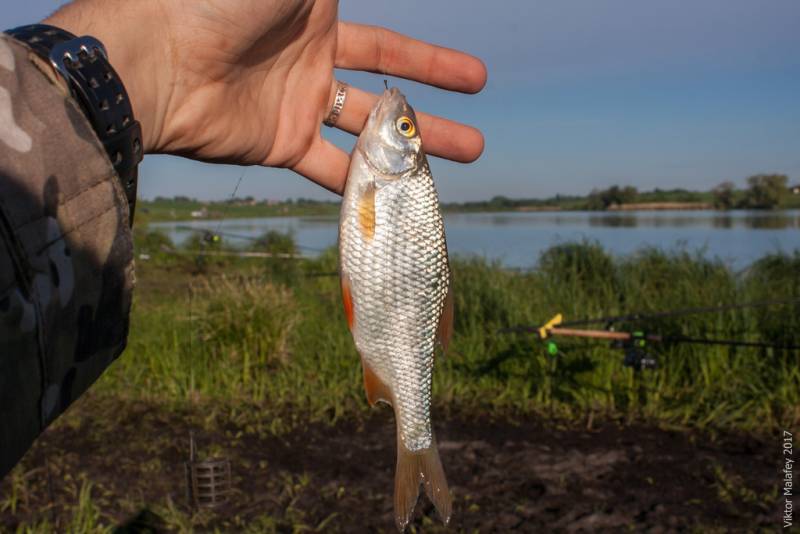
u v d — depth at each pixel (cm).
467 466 74
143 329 115
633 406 92
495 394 96
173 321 114
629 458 76
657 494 68
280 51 32
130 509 65
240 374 102
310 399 95
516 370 100
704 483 70
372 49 37
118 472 73
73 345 16
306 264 213
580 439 82
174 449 79
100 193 16
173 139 28
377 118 34
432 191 35
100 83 18
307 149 36
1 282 14
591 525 62
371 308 34
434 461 35
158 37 26
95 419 87
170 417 89
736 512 63
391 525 62
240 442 81
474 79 39
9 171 14
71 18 23
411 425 34
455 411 92
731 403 90
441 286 35
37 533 59
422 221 35
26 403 14
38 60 17
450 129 39
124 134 18
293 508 64
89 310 16
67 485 69
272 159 34
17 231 14
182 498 67
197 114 28
